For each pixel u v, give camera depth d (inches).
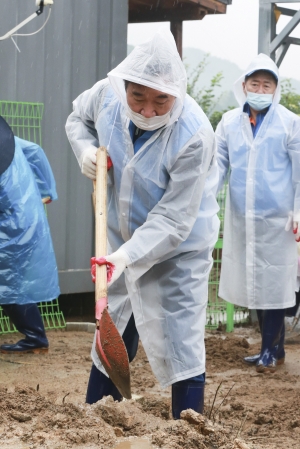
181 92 157.9
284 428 205.5
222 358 299.3
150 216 167.8
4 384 246.2
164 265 177.2
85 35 361.7
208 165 167.3
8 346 291.1
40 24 346.0
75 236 363.3
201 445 141.6
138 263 164.7
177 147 163.5
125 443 138.5
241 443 145.1
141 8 491.2
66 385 245.9
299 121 285.6
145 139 166.7
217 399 236.1
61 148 356.8
